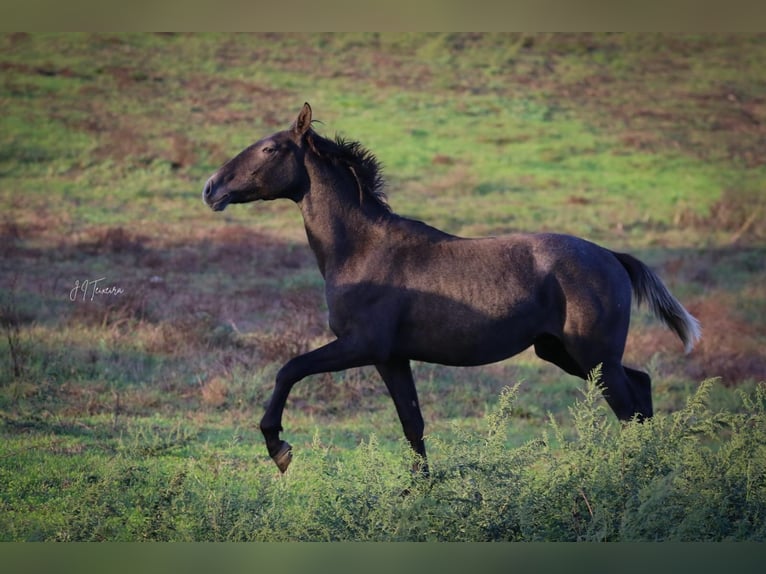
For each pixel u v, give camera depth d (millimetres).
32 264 30453
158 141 46344
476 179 44875
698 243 38875
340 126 50750
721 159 50438
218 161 44875
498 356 13875
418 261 13750
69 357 21234
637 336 26234
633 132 53406
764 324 29250
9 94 49500
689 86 59969
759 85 60375
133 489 13016
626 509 11078
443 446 12070
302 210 14352
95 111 49125
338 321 13836
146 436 16531
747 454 11805
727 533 11328
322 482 12008
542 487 11578
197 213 38625
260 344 22672
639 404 14195
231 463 15203
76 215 36969
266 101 53281
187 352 22297
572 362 14664
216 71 56312
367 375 21422
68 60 54719
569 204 42688
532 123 53656
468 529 11102
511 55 61969
